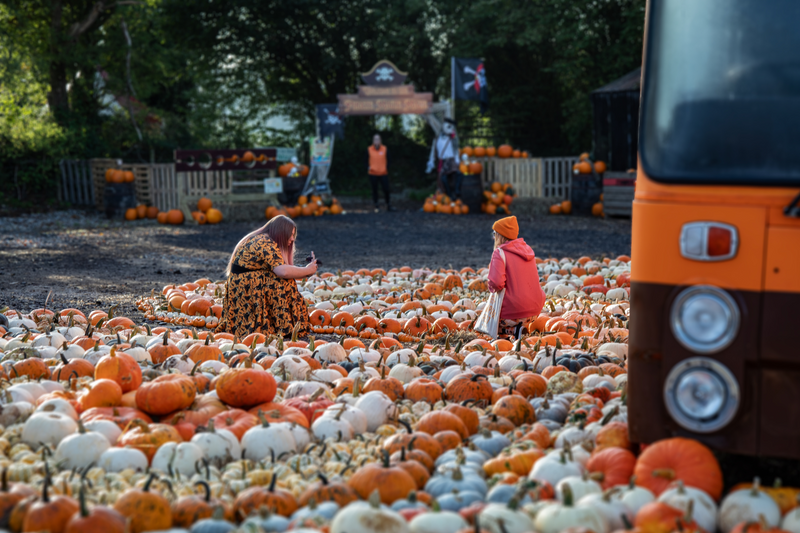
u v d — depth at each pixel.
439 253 13.51
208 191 20.22
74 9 26.19
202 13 32.69
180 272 11.27
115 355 4.45
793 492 2.76
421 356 5.48
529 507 2.71
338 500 2.91
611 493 2.77
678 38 3.04
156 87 31.77
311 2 31.83
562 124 32.00
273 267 6.48
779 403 2.70
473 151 22.81
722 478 3.07
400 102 22.94
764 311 2.70
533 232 17.14
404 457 3.26
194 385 4.16
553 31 28.52
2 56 23.28
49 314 6.93
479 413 4.13
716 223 2.76
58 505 2.71
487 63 32.84
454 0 31.28
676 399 2.80
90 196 24.03
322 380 4.82
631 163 20.84
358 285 9.16
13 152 23.36
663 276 2.85
